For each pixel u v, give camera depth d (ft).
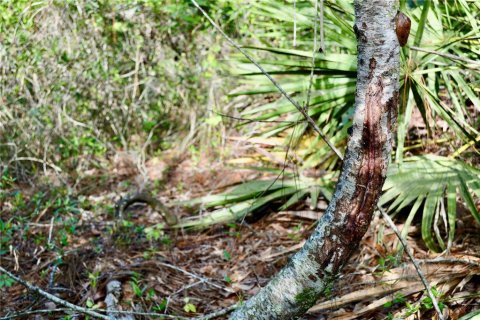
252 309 8.75
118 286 12.09
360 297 10.74
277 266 13.07
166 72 19.92
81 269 13.16
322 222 8.26
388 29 7.55
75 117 19.13
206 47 19.54
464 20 12.59
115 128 19.92
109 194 17.34
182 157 19.39
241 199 15.10
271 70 14.74
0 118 17.70
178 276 13.01
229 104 19.47
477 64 9.47
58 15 17.97
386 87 7.75
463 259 10.91
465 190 12.21
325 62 12.53
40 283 12.73
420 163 13.09
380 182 7.93
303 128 14.93
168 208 16.02
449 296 10.38
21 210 15.66
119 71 19.92
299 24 13.71
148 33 19.42
